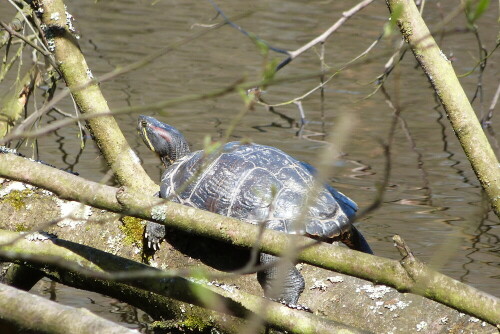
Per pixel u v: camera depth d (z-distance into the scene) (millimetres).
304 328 6750
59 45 10070
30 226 8875
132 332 5297
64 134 16391
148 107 4602
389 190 14047
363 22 25500
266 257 7941
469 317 6984
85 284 8094
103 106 10141
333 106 19266
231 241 7031
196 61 21922
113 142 10078
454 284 6047
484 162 8125
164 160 12117
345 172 14914
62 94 5469
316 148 16109
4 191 9078
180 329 7695
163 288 7566
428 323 7152
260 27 24625
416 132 17641
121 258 7828
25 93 11992
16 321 5738
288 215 8875
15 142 15445
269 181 9180
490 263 11062
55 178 7504
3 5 24703
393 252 11312
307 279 8062
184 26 25016
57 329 5535
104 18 25375
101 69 20547
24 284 8898
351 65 4844
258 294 8156
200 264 8445
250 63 21812
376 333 7293
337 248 6457
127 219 8859
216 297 7352
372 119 18391
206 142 5055
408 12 8234
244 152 9609
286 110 18891
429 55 8242
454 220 12641
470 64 22250
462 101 8219
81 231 8852
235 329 7281
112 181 13719
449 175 14953
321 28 24625
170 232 8664
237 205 9039
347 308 7605
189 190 9406
